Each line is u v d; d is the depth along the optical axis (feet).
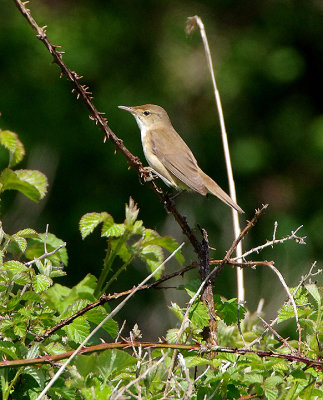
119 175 51.19
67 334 9.97
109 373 9.01
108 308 11.40
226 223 47.93
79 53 53.42
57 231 48.67
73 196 50.26
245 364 9.73
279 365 9.93
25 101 51.88
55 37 53.01
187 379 9.10
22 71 52.42
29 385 9.39
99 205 49.98
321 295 10.84
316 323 10.36
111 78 54.39
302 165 54.75
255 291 40.24
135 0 57.52
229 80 56.29
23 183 9.74
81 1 55.93
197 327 10.75
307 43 57.98
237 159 54.29
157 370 9.89
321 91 57.31
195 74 56.44
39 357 9.19
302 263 45.65
